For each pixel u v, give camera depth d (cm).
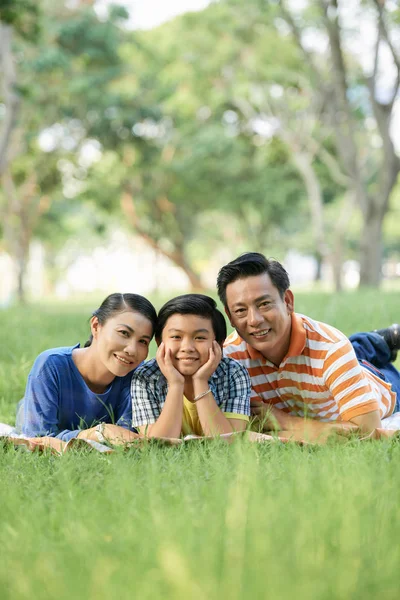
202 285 3947
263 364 450
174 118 3350
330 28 2158
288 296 427
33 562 211
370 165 3356
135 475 308
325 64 2672
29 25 1789
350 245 4991
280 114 2941
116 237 6281
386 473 291
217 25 2806
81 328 1138
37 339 945
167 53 2931
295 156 2998
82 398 445
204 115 3366
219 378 432
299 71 2791
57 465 338
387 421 470
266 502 246
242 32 2798
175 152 3450
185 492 271
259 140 3325
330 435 397
